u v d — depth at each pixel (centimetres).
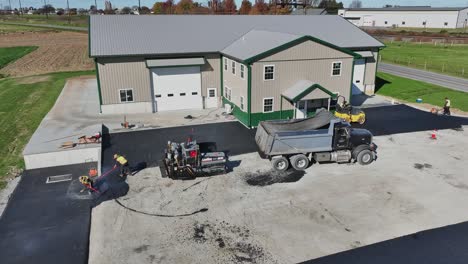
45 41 8725
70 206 1780
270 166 2183
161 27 3641
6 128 2823
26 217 1689
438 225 1608
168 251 1448
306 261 1390
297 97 2755
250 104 2838
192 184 1970
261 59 2758
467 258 1405
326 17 4366
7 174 2109
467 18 12594
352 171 2117
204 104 3478
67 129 2697
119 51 3109
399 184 1964
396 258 1407
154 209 1741
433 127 2861
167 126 2916
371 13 13325
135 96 3238
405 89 4091
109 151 2420
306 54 2889
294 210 1723
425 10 12494
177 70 3288
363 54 3738
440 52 6825
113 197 1850
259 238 1523
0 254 1440
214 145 2502
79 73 5206
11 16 17650
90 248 1474
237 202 1794
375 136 2681
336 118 2153
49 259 1412
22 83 4466
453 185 1952
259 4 10575
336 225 1608
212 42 3472
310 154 2136
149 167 2180
